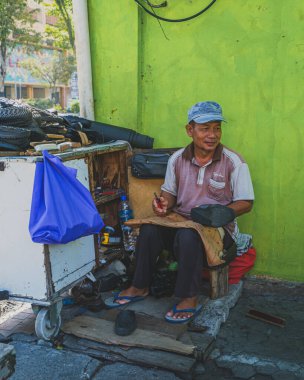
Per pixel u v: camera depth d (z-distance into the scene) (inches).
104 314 120.5
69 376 98.0
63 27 729.0
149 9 145.6
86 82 154.6
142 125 154.0
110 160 149.6
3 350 56.5
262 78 135.3
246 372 98.9
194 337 108.1
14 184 103.4
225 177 122.8
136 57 149.2
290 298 133.2
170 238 123.1
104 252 141.1
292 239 138.7
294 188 136.6
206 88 143.2
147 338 107.3
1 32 664.4
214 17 138.2
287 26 130.1
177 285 113.5
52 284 106.7
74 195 105.1
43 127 132.0
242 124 139.9
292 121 134.0
